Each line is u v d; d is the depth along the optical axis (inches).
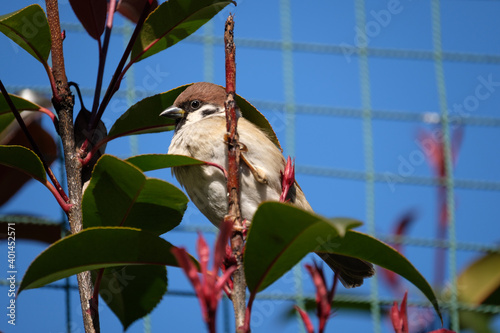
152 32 244.8
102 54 228.1
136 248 204.2
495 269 356.2
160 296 243.3
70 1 232.4
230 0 247.6
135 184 211.9
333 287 156.8
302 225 173.2
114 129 251.8
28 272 192.9
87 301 206.2
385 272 341.1
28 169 218.1
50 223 330.6
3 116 262.5
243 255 185.3
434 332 173.9
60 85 218.1
